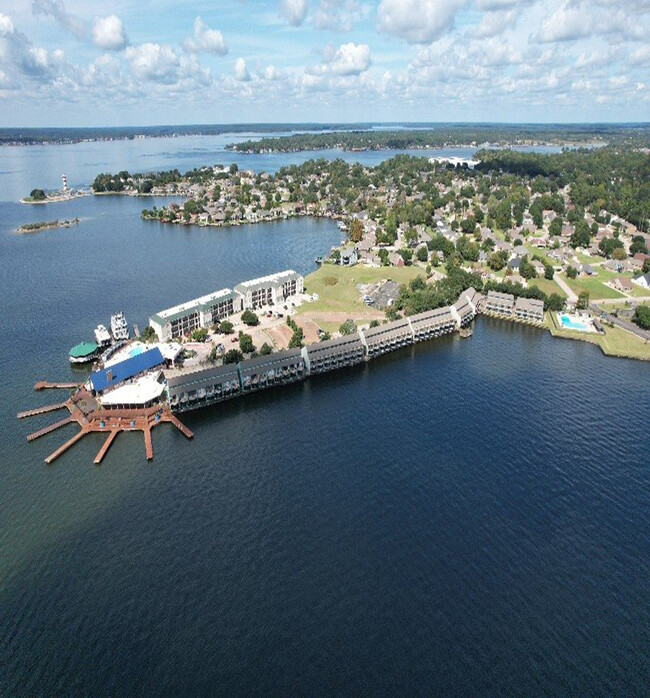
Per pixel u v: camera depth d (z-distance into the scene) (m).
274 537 110.38
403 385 177.88
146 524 114.50
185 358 191.12
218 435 148.50
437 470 131.50
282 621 92.19
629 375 185.62
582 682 82.81
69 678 83.19
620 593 98.44
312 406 164.12
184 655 86.56
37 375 181.75
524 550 107.62
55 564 104.19
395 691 80.88
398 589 98.25
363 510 117.94
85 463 136.62
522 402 165.62
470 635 89.75
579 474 130.75
